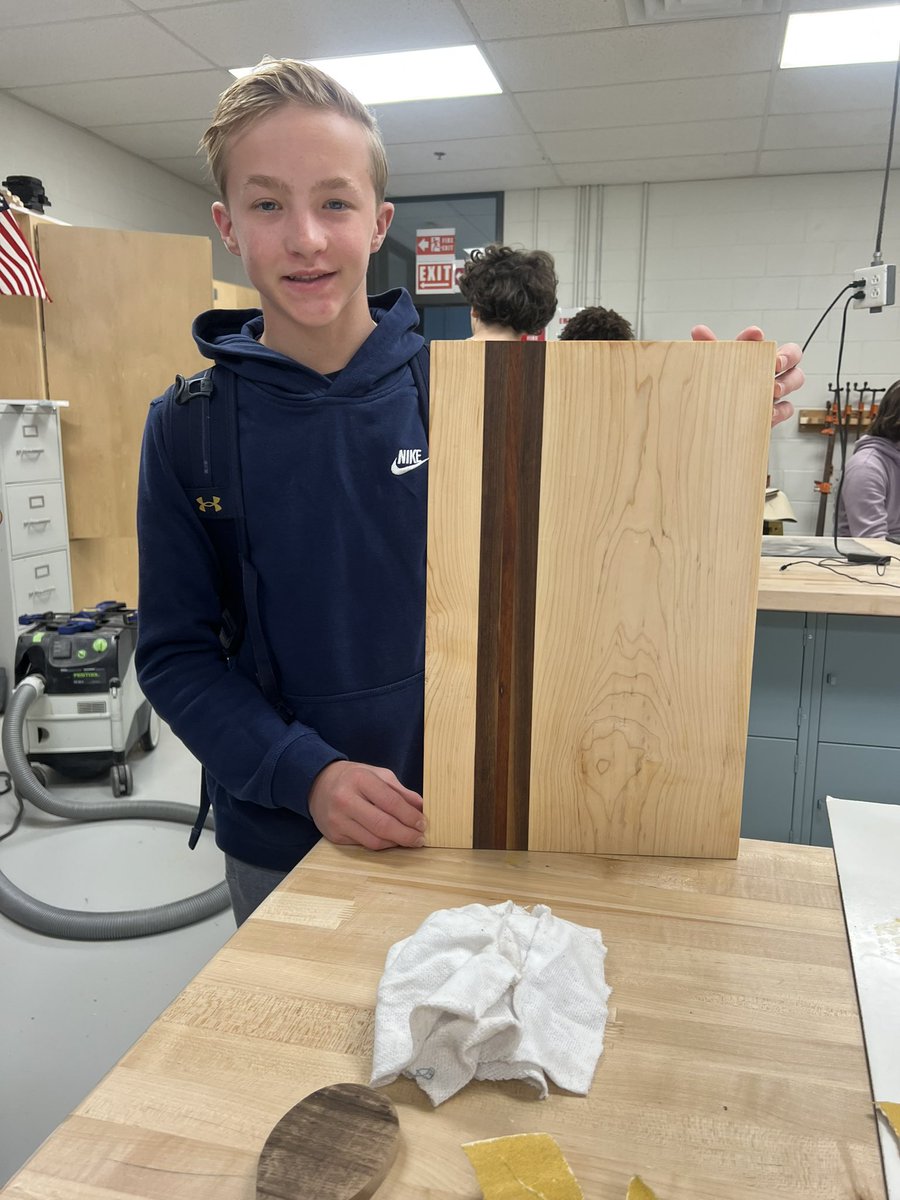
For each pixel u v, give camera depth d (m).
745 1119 0.47
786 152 4.49
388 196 5.42
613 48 3.38
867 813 0.85
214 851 2.35
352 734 0.94
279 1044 0.52
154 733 3.03
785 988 0.58
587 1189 0.43
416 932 0.60
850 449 5.04
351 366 0.92
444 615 0.75
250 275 0.83
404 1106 0.48
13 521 3.23
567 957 0.58
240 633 1.00
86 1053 1.59
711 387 0.70
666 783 0.76
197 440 0.90
